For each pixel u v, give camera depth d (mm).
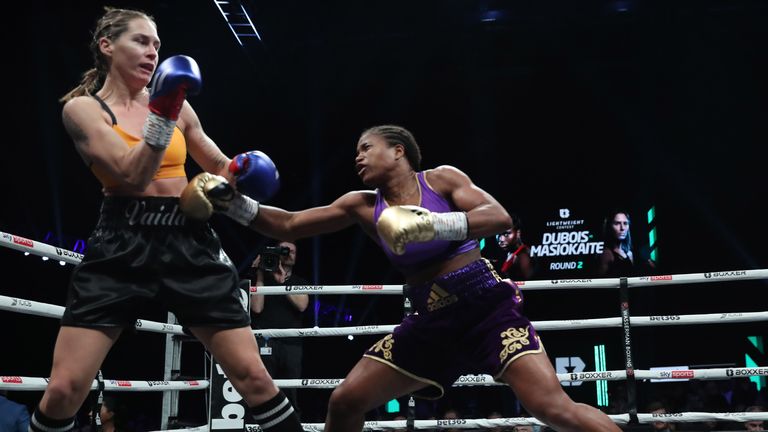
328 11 12742
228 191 2297
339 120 14734
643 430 4281
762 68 13000
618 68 13656
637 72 13578
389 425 4387
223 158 2590
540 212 12914
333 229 2717
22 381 3102
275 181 2475
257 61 13195
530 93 14133
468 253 2564
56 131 11750
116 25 2387
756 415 4199
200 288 2287
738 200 12961
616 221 12500
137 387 4004
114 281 2238
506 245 9422
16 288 10633
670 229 13062
